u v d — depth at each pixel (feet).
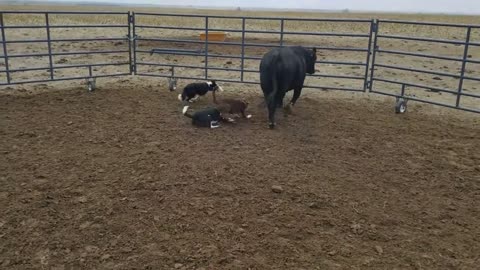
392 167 18.54
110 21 120.57
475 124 25.18
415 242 12.91
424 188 16.63
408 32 97.25
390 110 27.86
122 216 13.85
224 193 15.49
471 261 12.06
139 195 15.24
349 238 13.00
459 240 13.12
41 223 13.35
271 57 21.52
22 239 12.51
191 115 23.06
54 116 24.48
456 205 15.37
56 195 15.12
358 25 132.05
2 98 28.12
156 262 11.60
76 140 20.70
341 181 16.89
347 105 28.73
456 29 112.27
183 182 16.28
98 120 23.91
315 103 28.89
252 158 18.81
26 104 26.84
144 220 13.65
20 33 72.02
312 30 103.35
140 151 19.38
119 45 59.93
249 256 11.95
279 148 20.17
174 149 19.67
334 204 14.98
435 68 46.37
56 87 32.04
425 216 14.48
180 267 11.42
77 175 16.79
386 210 14.76
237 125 23.49
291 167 18.01
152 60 47.03
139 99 28.71
